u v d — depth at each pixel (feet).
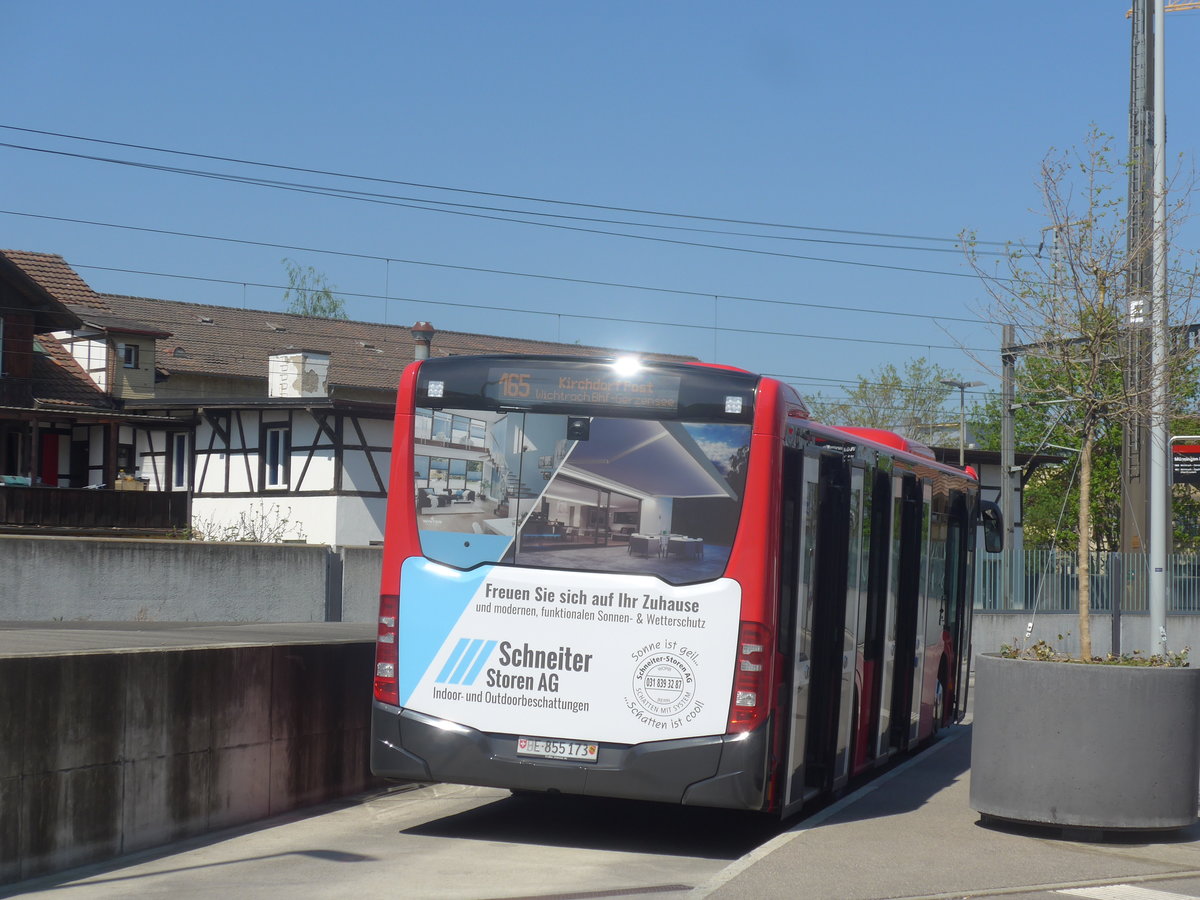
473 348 215.72
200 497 152.66
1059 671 30.30
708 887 24.89
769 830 35.55
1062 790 30.09
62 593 84.89
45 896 25.26
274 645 34.63
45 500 117.50
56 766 27.12
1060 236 36.78
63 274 178.19
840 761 36.32
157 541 89.61
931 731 49.98
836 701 35.53
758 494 30.37
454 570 31.53
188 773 31.17
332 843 31.48
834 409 243.40
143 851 29.63
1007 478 135.33
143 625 65.41
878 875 25.96
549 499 31.22
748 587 30.17
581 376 31.42
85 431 157.07
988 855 28.14
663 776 30.04
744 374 31.04
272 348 195.83
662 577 30.48
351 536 140.67
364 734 39.06
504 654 31.04
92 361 169.78
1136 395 36.47
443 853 30.53
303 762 35.96
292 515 143.54
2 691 25.82
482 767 30.86
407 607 31.68
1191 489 139.85
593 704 30.53
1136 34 61.93
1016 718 30.68
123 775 29.01
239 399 144.87
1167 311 38.01
